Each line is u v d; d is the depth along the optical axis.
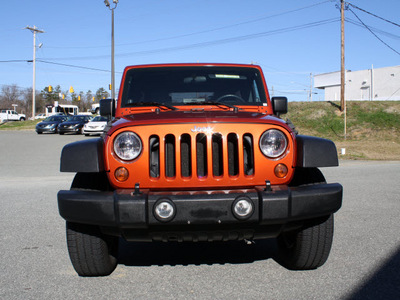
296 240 4.06
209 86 5.02
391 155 20.00
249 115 4.13
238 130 3.72
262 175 3.70
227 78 5.09
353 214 6.79
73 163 3.69
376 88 53.97
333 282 3.88
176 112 4.47
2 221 6.56
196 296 3.62
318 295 3.59
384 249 4.88
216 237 3.66
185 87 5.00
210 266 4.45
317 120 31.58
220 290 3.75
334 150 3.81
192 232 3.58
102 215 3.49
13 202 8.18
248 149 3.80
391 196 8.45
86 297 3.63
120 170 3.67
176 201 3.42
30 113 112.25
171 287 3.85
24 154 18.81
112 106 5.07
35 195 9.02
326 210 3.62
